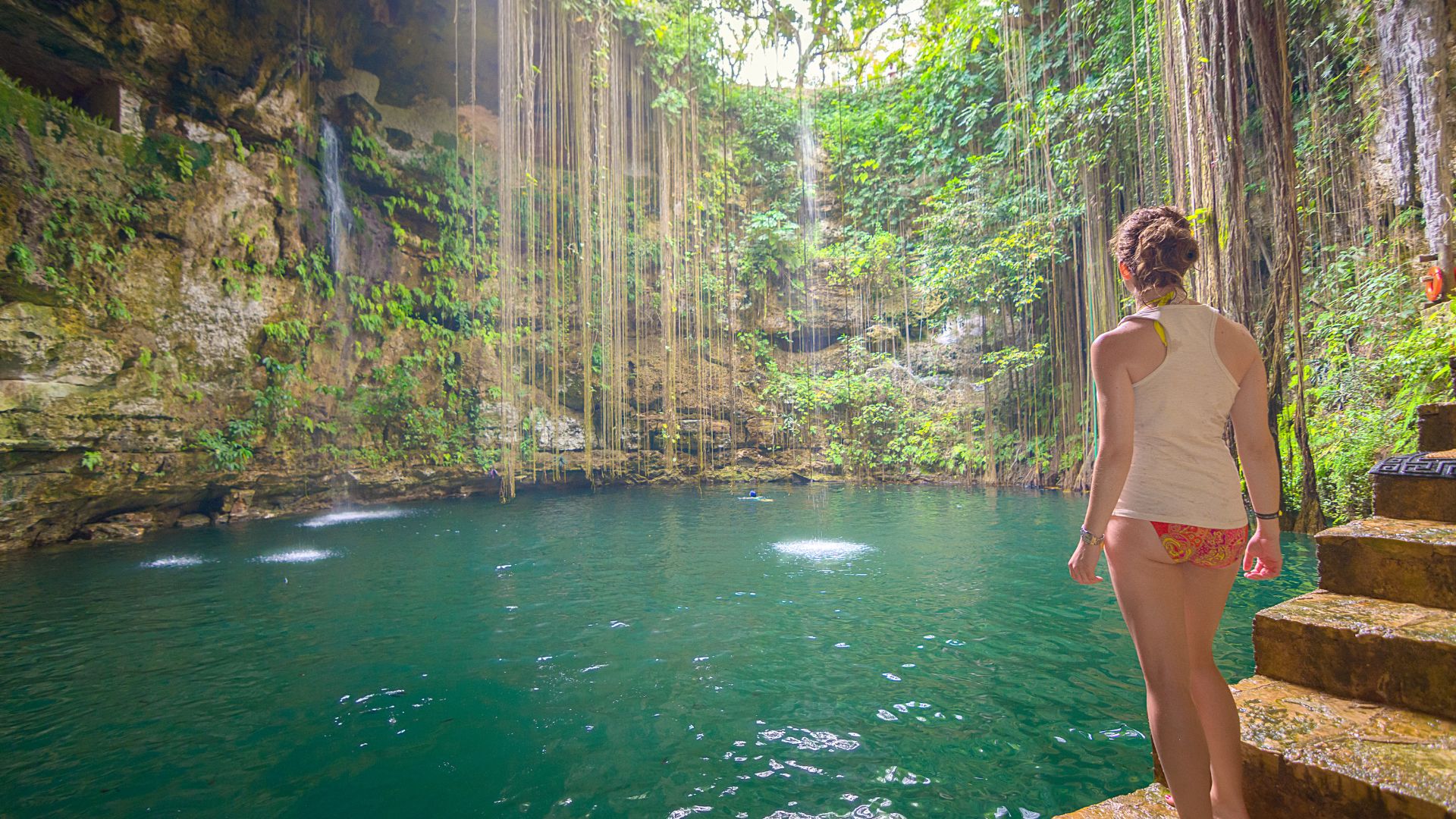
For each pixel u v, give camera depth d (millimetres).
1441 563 1621
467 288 12664
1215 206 5012
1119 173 9672
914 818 2021
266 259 9648
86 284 7680
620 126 12711
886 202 16359
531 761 2445
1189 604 1423
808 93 16859
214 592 5180
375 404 11211
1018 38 10805
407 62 11570
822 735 2627
